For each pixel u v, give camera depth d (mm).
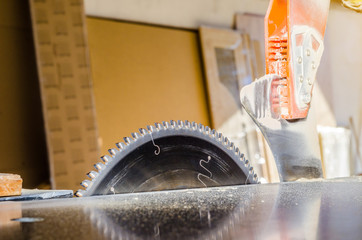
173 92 5059
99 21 4695
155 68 4988
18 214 581
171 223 459
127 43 4848
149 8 5031
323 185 825
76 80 4172
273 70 1147
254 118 1133
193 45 5316
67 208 628
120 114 4676
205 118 5211
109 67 4691
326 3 1141
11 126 4172
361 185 772
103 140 4527
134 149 1031
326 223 420
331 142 5492
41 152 4285
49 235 417
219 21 5555
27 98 4258
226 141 1189
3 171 4086
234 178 1192
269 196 678
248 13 5738
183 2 5270
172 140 1090
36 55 4059
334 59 6012
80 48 4219
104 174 992
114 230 431
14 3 4262
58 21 4168
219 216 491
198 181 1128
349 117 6039
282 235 383
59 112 4078
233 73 5371
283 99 1136
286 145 1141
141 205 628
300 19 1112
